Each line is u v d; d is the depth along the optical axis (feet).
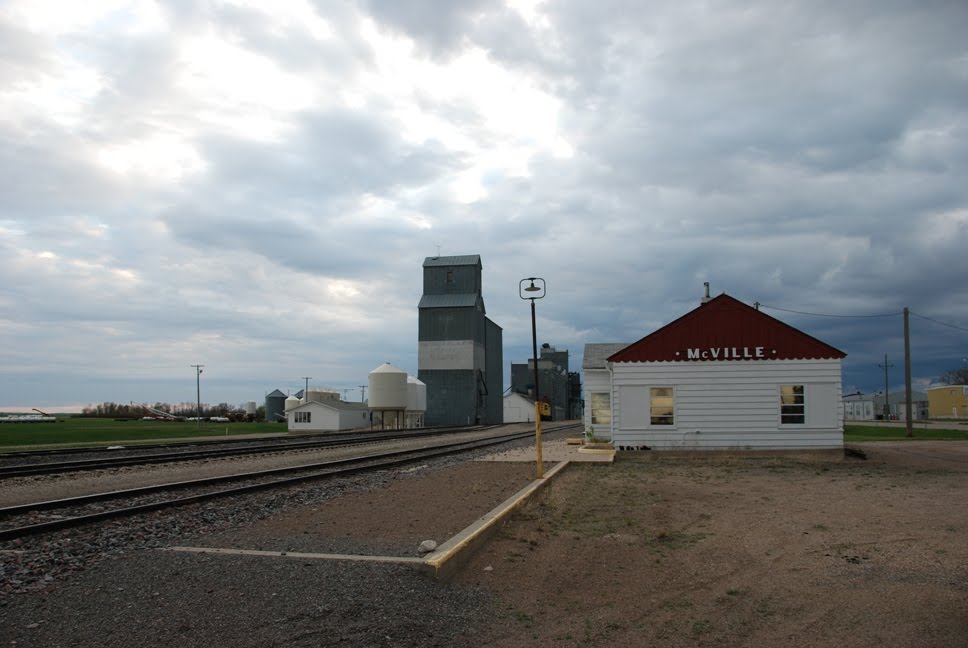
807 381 83.20
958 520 38.78
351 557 26.43
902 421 318.24
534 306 58.54
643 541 33.58
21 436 152.76
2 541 31.35
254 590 22.30
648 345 86.33
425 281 298.35
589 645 20.06
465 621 21.45
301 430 239.09
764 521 39.22
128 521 37.27
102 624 19.49
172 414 412.77
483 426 263.49
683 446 84.53
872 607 23.13
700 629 21.38
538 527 36.60
